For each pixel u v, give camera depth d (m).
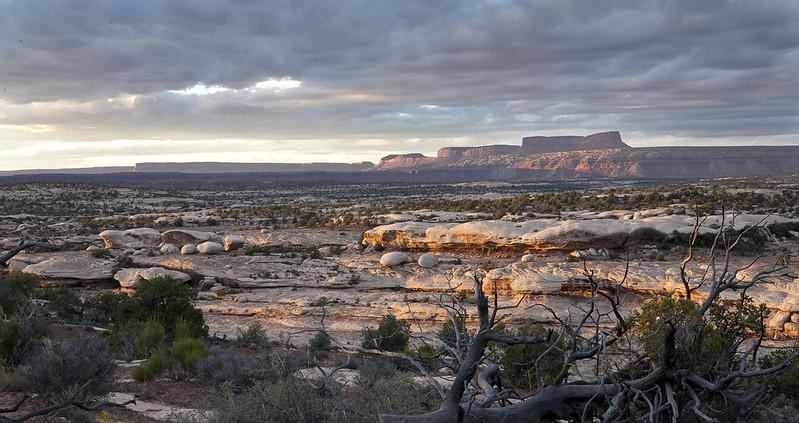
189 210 122.69
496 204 86.75
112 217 101.69
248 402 7.83
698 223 6.57
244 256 60.62
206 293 49.66
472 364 4.59
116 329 21.78
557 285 39.19
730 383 6.06
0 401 10.04
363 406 6.89
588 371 10.99
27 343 14.19
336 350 19.62
